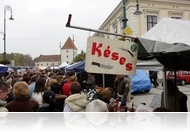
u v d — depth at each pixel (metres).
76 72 11.58
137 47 2.46
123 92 7.58
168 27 2.99
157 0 22.56
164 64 3.65
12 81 6.61
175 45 2.34
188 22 3.35
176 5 23.41
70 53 92.94
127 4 22.27
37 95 4.37
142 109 3.35
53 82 5.44
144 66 4.45
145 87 13.17
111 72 2.42
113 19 29.53
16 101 2.75
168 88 3.96
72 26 2.22
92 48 2.38
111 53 2.43
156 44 2.36
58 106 3.81
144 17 22.08
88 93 6.11
